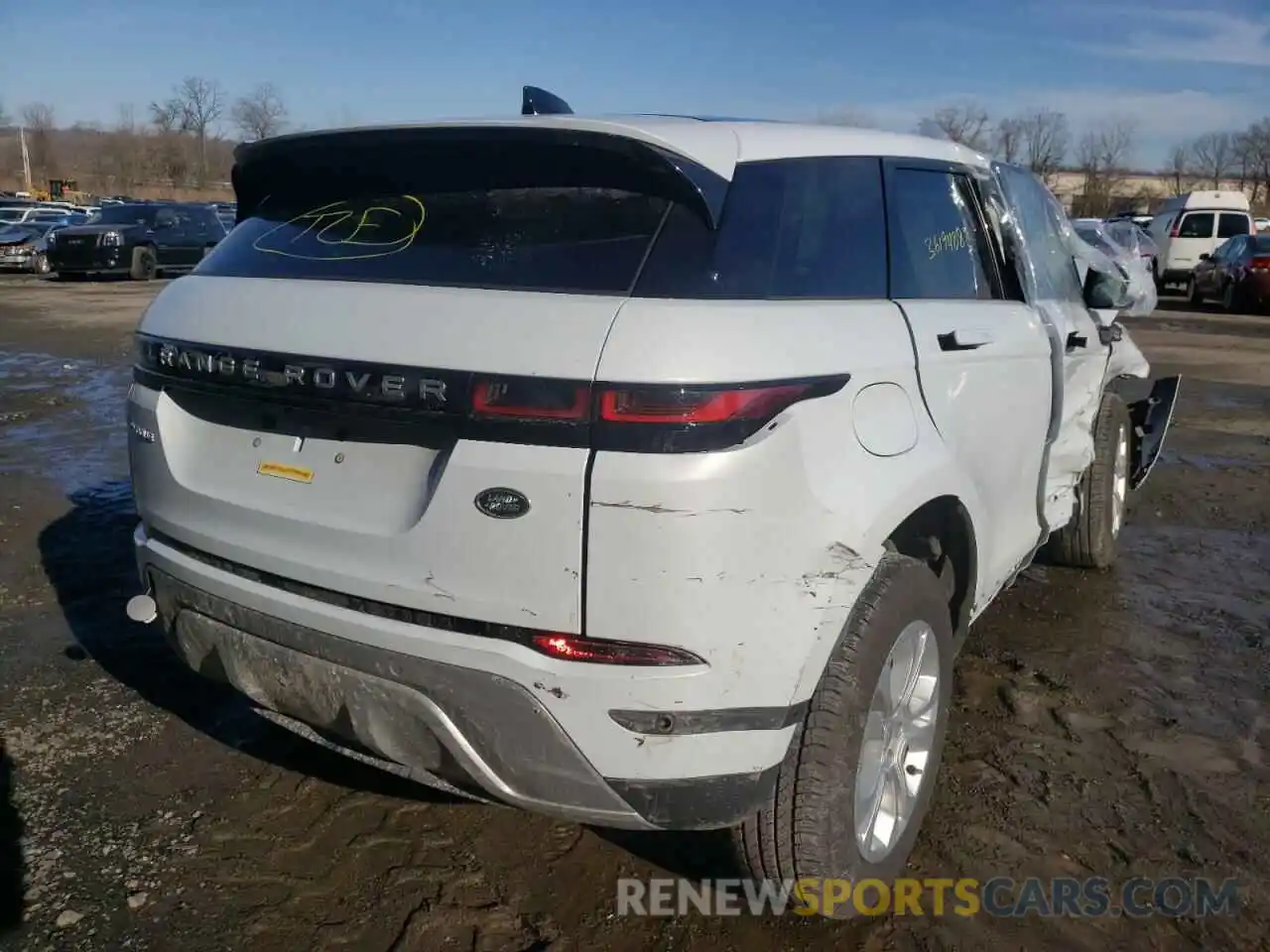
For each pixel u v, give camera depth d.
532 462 2.17
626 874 2.88
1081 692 3.95
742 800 2.33
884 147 3.01
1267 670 4.15
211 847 2.96
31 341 13.09
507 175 2.56
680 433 2.12
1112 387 5.35
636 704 2.20
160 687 3.88
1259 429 8.84
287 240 2.79
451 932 2.65
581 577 2.17
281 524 2.52
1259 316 18.89
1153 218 26.27
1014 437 3.33
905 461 2.59
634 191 2.43
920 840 3.04
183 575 2.73
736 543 2.18
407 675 2.32
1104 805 3.21
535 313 2.23
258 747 3.48
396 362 2.29
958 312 3.05
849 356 2.47
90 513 6.00
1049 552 5.21
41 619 4.47
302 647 2.47
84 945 2.57
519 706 2.24
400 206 2.66
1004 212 3.56
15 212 30.78
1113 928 2.69
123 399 9.49
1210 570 5.30
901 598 2.58
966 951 2.61
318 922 2.67
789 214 2.56
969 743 3.57
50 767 3.33
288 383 2.44
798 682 2.33
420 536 2.29
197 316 2.72
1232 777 3.37
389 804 3.17
